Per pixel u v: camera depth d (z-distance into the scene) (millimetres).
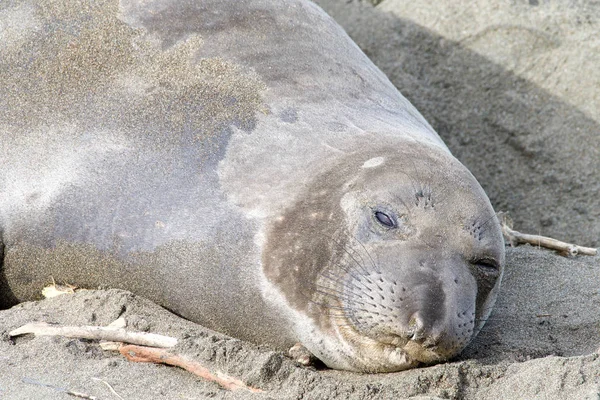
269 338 21484
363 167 21828
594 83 33562
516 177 32531
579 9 35594
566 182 31906
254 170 22078
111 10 24344
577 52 34344
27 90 23375
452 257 20750
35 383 18375
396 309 19859
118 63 23578
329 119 23359
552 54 34656
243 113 22953
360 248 20688
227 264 21359
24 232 22312
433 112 34438
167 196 21953
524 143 33062
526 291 23984
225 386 19125
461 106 34469
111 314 20953
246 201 21672
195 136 22516
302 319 20953
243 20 25062
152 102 22984
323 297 20672
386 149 22469
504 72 34812
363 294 20266
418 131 24812
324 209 21266
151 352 19719
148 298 22094
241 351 19531
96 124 22797
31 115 23062
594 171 31859
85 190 22188
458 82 35062
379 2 38969
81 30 24016
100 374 18938
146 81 23297
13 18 24359
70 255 22266
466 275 20766
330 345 20891
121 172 22250
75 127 22812
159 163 22250
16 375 18656
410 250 20562
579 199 31406
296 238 21078
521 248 26609
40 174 22484
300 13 26547
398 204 21109
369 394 19000
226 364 19375
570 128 32938
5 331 20266
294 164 22141
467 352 21328
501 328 22344
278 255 21094
